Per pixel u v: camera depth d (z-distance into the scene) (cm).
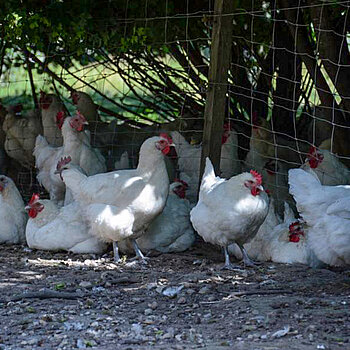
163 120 1667
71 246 977
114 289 798
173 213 988
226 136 1160
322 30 1004
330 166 1020
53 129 1326
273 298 739
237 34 1281
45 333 635
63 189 1132
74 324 656
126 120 1470
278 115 1309
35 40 1138
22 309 714
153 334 625
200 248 1020
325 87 1088
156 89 1403
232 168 1169
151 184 918
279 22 1242
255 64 1356
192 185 1162
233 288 789
